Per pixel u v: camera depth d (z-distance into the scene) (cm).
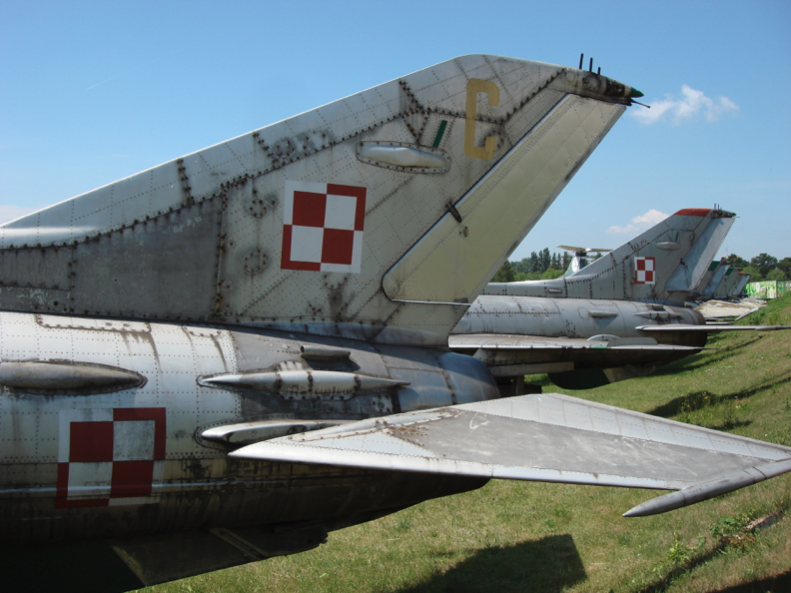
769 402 982
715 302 2705
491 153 440
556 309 1348
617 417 348
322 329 393
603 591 483
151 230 353
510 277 6988
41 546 301
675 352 1352
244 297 373
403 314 417
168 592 507
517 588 510
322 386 346
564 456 297
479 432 322
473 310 1273
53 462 284
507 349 1141
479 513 692
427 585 523
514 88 448
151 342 328
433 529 650
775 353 1473
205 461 310
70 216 341
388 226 410
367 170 404
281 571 552
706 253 1593
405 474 365
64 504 288
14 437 279
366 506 366
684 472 288
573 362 1273
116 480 294
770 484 578
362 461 278
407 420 336
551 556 571
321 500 347
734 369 1489
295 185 385
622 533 611
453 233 429
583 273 1493
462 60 433
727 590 420
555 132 461
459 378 400
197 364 327
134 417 300
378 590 518
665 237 1561
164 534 325
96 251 342
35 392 288
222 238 368
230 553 350
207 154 368
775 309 2430
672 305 1566
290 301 385
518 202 449
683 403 1185
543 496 739
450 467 278
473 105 434
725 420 950
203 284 364
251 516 333
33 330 309
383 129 408
